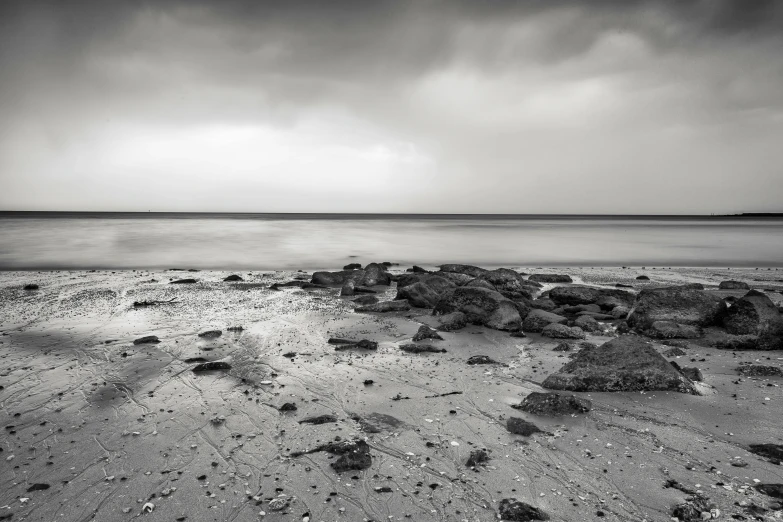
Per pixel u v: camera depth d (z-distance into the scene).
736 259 39.47
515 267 34.59
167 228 83.56
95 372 11.18
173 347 13.27
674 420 8.46
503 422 8.52
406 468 7.00
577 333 14.42
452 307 16.73
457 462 7.18
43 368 11.47
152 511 6.00
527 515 5.87
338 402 9.44
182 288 24.22
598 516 5.91
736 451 7.39
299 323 16.30
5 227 83.38
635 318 15.17
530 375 11.02
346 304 19.94
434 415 8.82
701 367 11.51
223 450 7.51
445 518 5.90
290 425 8.39
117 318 17.00
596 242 57.06
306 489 6.48
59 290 23.34
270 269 33.09
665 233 77.88
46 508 6.04
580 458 7.27
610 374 9.88
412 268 31.02
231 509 6.05
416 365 11.77
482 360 11.99
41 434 8.08
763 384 10.18
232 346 13.43
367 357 12.45
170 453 7.42
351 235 68.12
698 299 14.93
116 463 7.14
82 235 62.09
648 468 6.96
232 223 115.38
